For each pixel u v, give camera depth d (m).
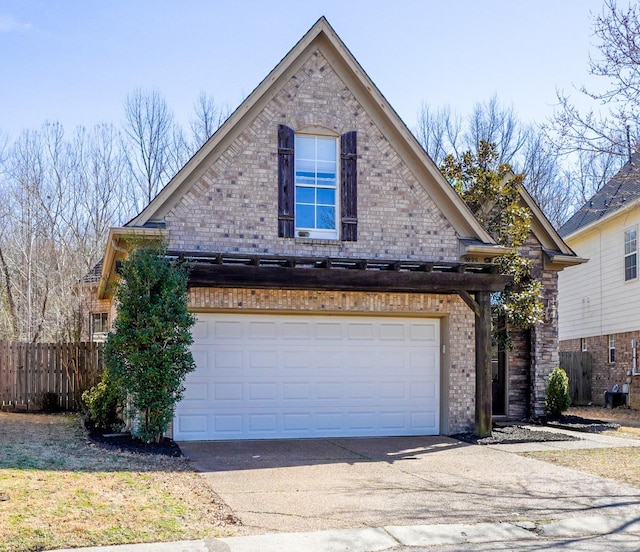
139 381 11.65
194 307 13.12
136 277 11.73
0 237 29.33
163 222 12.88
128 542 6.60
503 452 12.20
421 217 14.52
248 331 13.60
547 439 13.71
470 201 17.05
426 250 14.47
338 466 10.73
